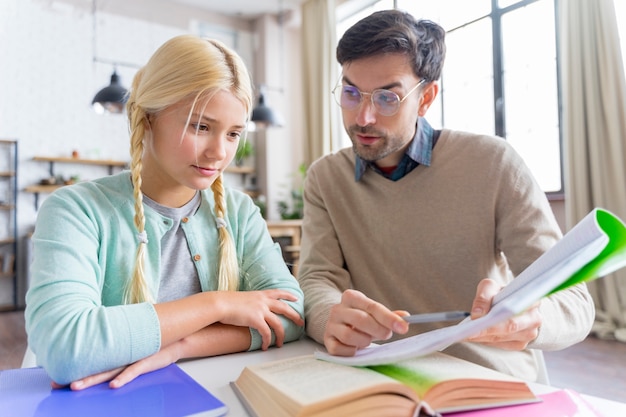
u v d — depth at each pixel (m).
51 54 4.45
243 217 0.94
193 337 0.66
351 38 0.95
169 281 0.82
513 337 0.62
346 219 1.15
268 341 0.72
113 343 0.56
